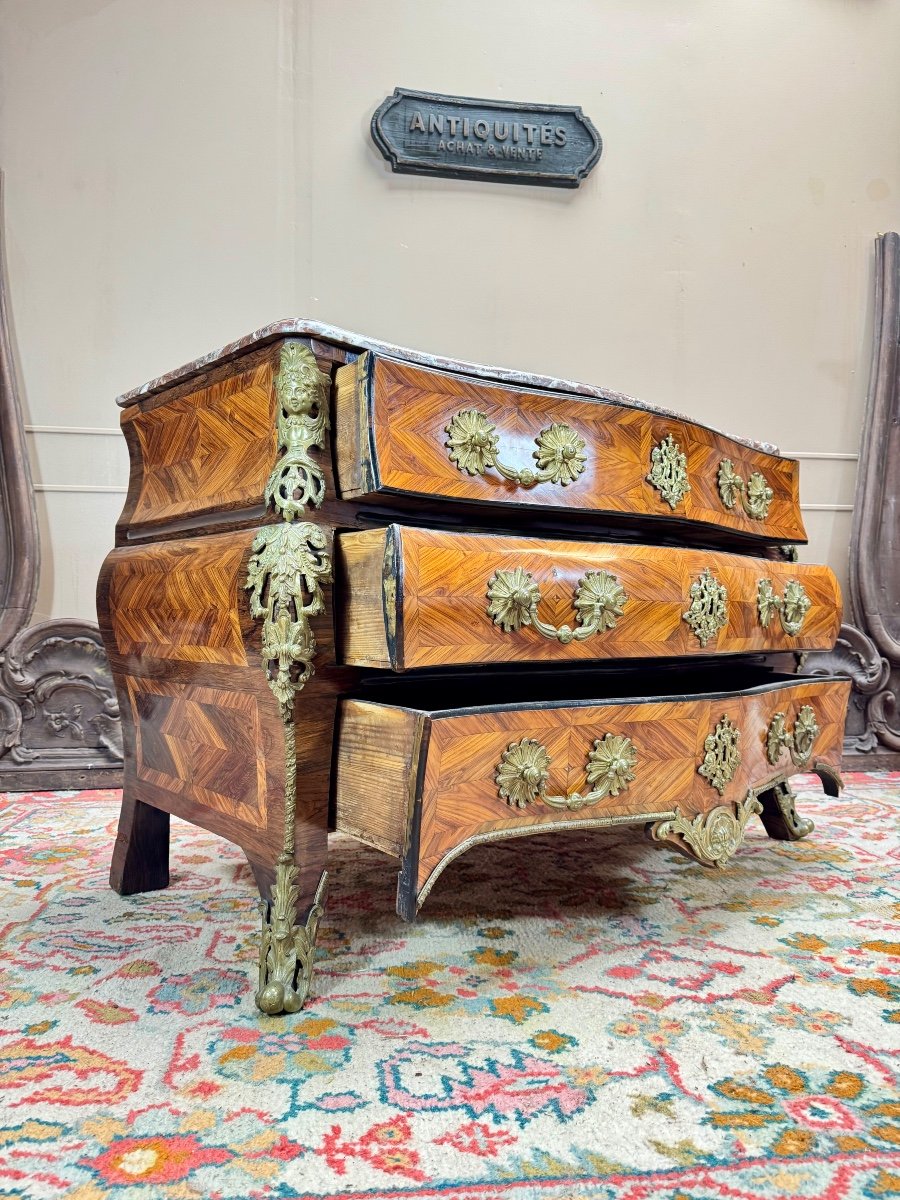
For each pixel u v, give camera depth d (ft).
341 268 9.50
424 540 3.16
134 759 4.67
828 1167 2.33
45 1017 3.23
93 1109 2.59
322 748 3.43
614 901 4.74
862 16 10.75
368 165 9.57
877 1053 3.00
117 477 8.97
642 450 4.30
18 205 8.79
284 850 3.33
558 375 9.94
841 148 10.64
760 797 6.16
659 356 10.18
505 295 9.84
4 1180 2.24
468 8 9.86
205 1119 2.53
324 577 3.30
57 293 8.87
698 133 10.34
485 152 9.71
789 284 10.46
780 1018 3.28
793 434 10.41
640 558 4.00
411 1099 2.65
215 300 9.23
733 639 4.57
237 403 3.74
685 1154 2.38
